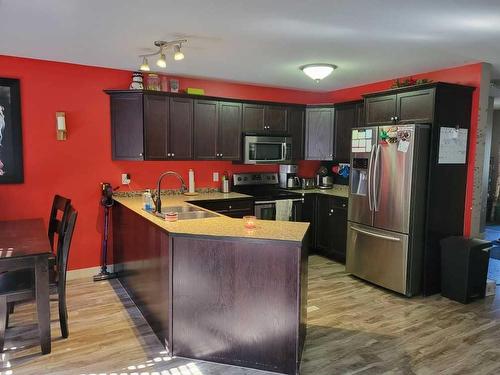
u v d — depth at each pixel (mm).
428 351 2727
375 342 2848
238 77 4727
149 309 3076
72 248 4227
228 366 2523
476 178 3996
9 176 3820
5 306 2582
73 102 4086
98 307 3445
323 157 5453
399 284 3770
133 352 2672
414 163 3598
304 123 5469
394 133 3730
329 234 5020
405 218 3676
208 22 2717
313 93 5805
